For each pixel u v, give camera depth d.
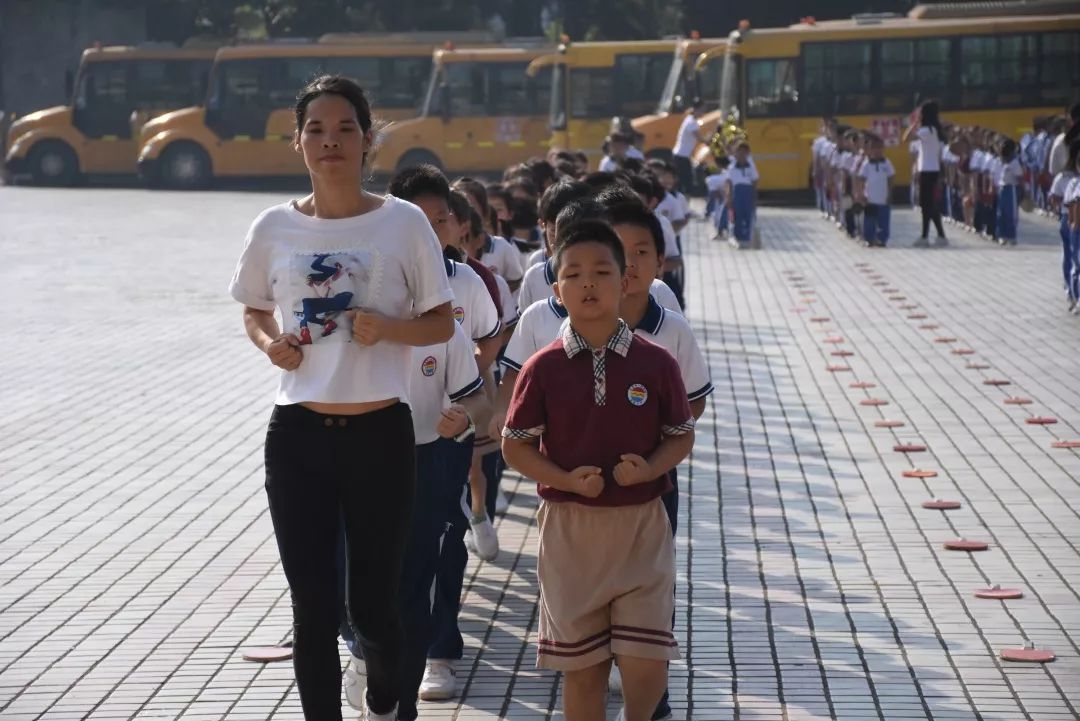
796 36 32.69
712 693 5.62
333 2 47.88
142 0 52.44
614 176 9.25
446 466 5.45
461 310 6.18
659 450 4.57
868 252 23.75
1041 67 32.12
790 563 7.38
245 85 40.72
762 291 19.11
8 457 10.05
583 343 4.55
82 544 7.90
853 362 13.66
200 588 7.09
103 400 12.16
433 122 38.81
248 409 11.73
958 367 13.24
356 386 4.52
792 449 10.09
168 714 5.49
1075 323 15.66
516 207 10.35
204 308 17.89
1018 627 6.32
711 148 30.84
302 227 4.60
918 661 5.93
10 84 52.91
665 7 49.59
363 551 4.64
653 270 5.14
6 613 6.73
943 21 32.47
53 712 5.50
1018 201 24.61
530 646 6.28
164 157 41.03
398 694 4.91
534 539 8.02
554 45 39.09
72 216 32.09
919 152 24.33
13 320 16.97
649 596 4.56
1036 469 9.34
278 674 5.91
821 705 5.48
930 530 7.95
